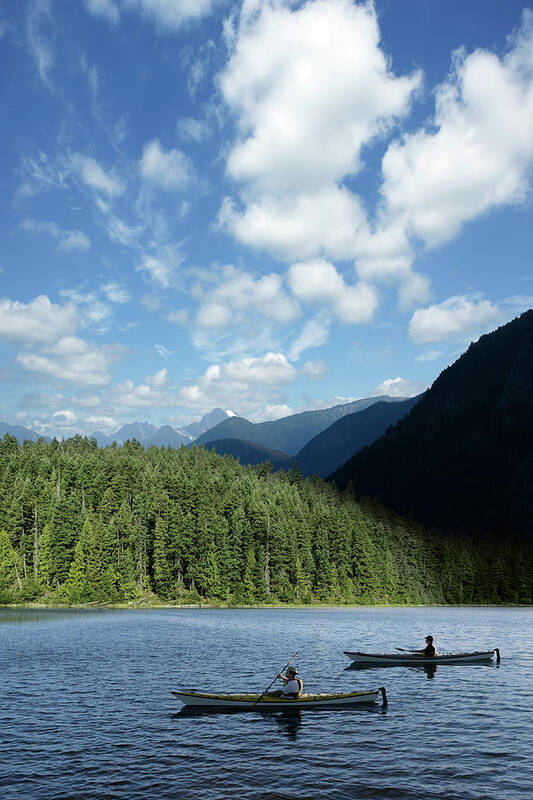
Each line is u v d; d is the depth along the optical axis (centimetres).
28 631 6662
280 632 6769
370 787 1795
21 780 1841
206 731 2425
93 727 2475
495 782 1844
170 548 12662
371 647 5381
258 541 13612
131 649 5044
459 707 2917
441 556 18038
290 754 2119
